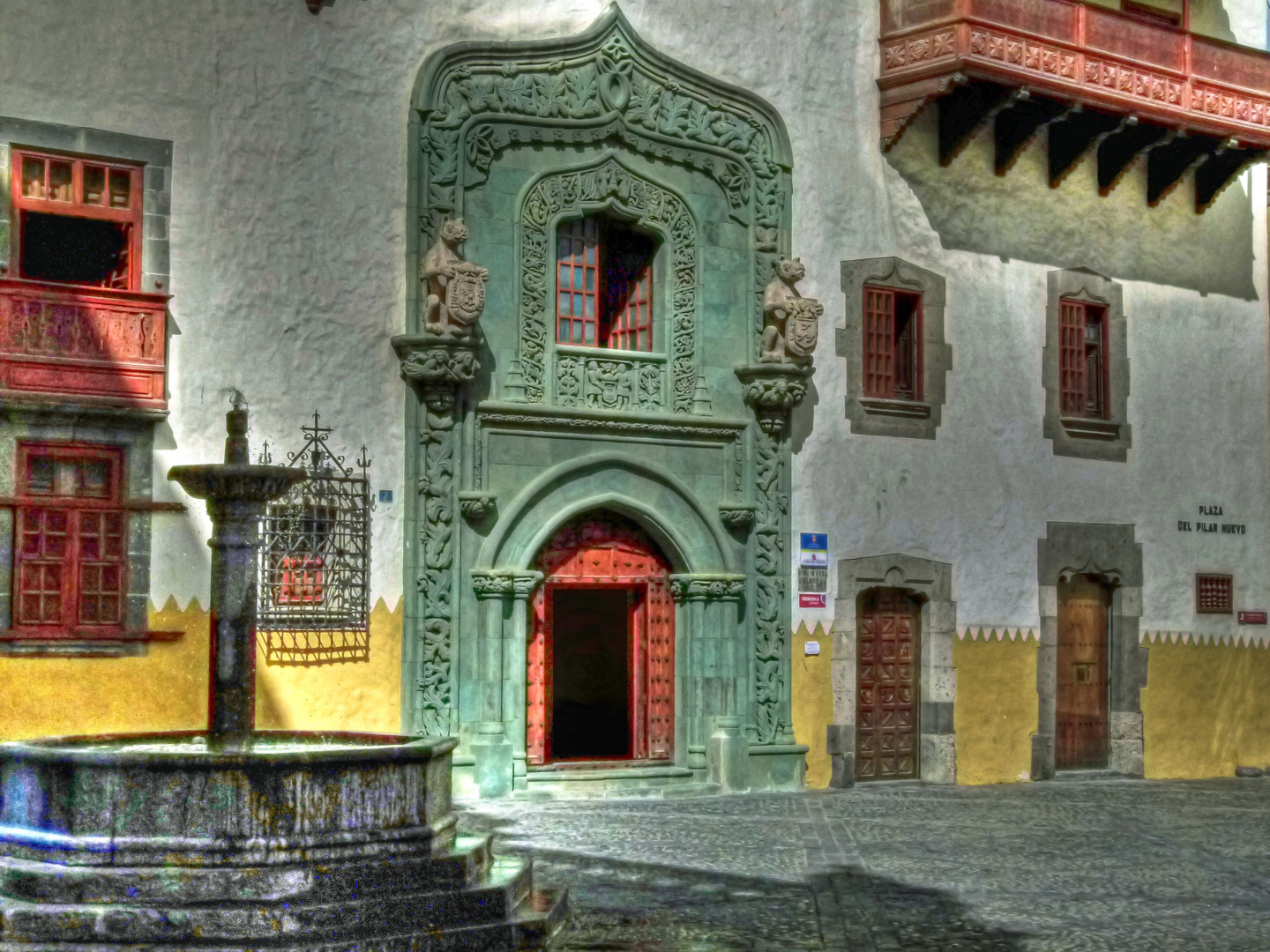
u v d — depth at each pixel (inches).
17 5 632.4
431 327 701.3
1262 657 984.9
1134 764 922.1
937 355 855.1
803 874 543.5
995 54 820.0
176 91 662.5
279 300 681.0
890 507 836.0
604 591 826.8
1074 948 437.1
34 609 628.1
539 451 740.7
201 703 653.9
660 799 745.6
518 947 398.3
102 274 706.2
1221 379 978.7
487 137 731.4
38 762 393.4
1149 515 938.7
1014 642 879.1
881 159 842.2
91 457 641.6
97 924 366.3
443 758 422.6
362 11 705.0
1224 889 530.6
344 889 382.3
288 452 679.7
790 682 799.7
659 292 780.6
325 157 694.5
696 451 782.5
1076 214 918.4
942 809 733.3
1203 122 909.2
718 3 792.9
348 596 690.2
